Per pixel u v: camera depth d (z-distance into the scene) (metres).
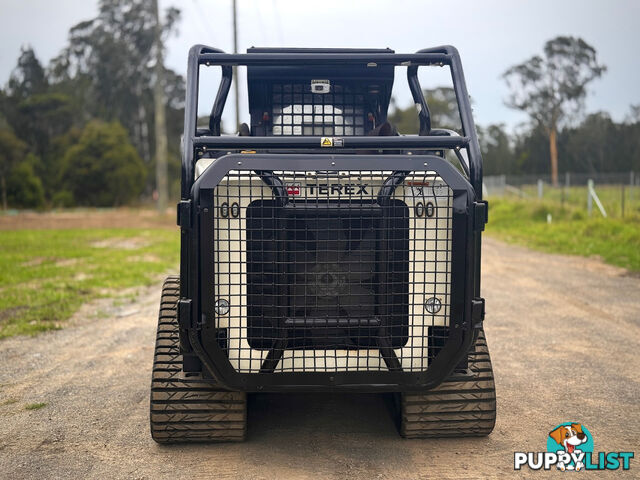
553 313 9.16
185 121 3.97
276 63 4.29
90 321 8.81
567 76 78.69
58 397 5.59
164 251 17.58
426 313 3.95
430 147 3.92
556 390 5.70
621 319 8.75
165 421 4.25
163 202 35.91
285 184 3.85
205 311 3.75
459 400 4.31
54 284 11.52
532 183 40.84
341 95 5.58
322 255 3.93
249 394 5.27
